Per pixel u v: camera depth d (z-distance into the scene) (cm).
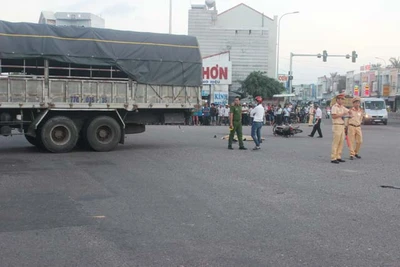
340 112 1248
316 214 689
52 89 1382
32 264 479
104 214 678
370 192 855
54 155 1341
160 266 475
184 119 1636
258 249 529
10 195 795
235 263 485
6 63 1416
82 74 1555
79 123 1451
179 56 1582
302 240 563
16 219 646
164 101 1567
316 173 1069
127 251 520
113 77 1564
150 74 1537
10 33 1351
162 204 743
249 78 4950
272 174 1047
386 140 2114
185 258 499
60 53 1409
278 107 3562
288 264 483
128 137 2044
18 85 1340
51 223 629
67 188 861
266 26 5378
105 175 1006
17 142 1761
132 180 951
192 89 1614
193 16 5088
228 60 4138
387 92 7706
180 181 945
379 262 490
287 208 725
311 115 3331
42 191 831
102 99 1455
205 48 5097
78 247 532
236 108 1561
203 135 2195
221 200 777
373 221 653
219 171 1080
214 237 573
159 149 1536
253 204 750
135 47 1514
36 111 1386
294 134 2380
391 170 1127
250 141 1919
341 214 691
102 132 1457
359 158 1363
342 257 505
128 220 647
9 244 541
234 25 5341
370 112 3944
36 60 1427
